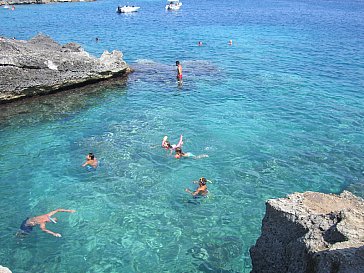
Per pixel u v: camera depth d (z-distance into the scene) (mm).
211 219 13219
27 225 12719
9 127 20375
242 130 20109
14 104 23547
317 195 9938
